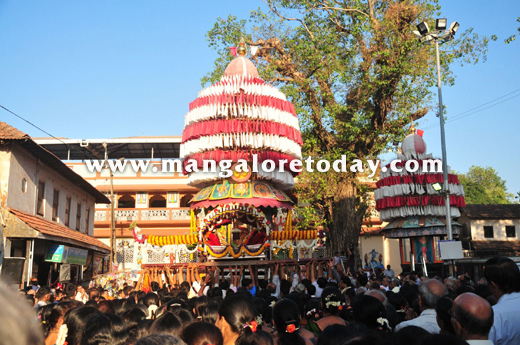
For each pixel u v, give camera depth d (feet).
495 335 15.57
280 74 83.41
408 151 67.72
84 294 46.39
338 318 19.17
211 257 57.93
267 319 20.44
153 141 117.70
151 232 119.03
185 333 12.35
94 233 119.55
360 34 77.36
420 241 66.18
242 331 14.99
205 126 56.03
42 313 20.49
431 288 18.06
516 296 16.47
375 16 83.05
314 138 82.53
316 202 83.46
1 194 61.82
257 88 57.31
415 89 83.35
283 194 61.36
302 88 80.69
